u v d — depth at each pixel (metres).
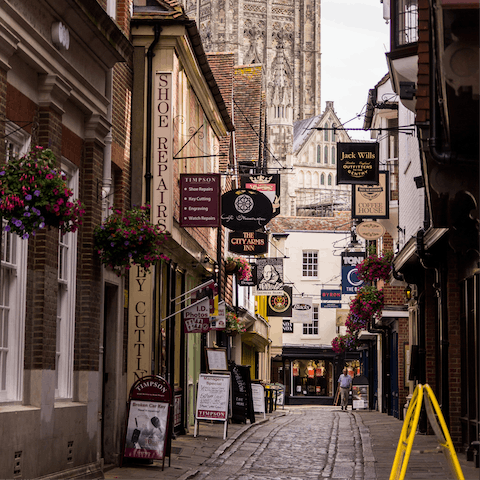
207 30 111.00
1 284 10.18
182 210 17.59
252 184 29.31
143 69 16.89
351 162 20.16
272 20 112.31
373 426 25.66
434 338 20.97
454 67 8.51
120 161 15.60
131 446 14.02
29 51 10.43
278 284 36.47
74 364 12.55
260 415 30.20
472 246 13.48
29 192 9.09
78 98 12.27
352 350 55.56
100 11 12.36
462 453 17.05
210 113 23.14
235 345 36.34
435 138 11.23
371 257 29.23
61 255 12.27
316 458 16.59
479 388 14.34
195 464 14.89
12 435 9.77
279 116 102.56
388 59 17.22
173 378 19.23
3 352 10.27
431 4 8.57
